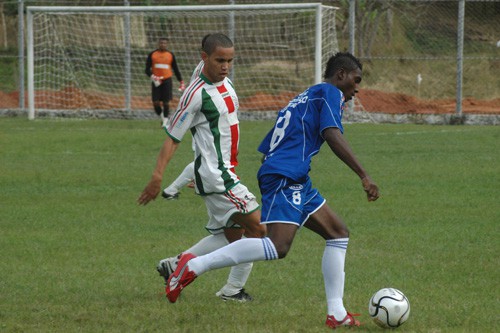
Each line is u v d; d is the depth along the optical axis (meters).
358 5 84.75
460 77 71.00
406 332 15.84
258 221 18.62
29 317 17.09
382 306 15.94
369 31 88.44
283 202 16.05
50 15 82.94
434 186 36.59
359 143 53.56
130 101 77.12
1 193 35.44
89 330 16.03
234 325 16.31
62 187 37.03
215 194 18.48
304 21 81.38
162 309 17.72
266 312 17.52
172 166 43.97
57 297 18.97
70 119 75.19
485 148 50.59
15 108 78.62
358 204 32.31
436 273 21.50
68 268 22.22
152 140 55.84
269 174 16.23
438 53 92.06
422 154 47.69
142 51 86.81
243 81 81.69
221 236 19.19
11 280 20.78
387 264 22.52
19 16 76.12
